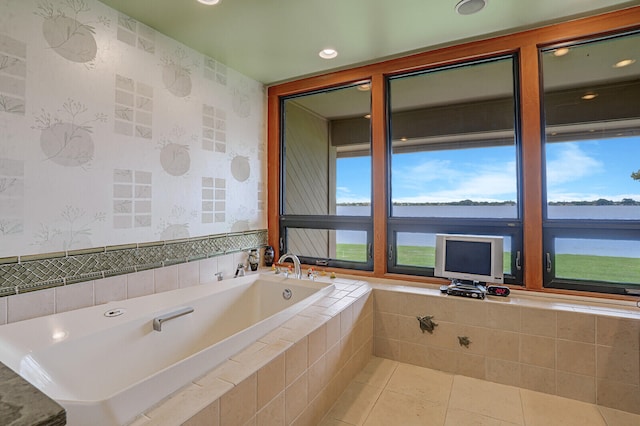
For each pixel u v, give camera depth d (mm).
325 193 3127
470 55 2414
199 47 2428
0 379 653
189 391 1138
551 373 1993
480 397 1963
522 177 2322
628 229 2059
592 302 2086
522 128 2293
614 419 1764
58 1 1673
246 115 2984
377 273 2791
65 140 1710
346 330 2057
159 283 2205
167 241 2256
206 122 2564
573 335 1940
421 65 2576
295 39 2328
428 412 1813
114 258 1939
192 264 2441
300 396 1569
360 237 2947
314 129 3182
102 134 1872
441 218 2619
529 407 1865
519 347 2066
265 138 3236
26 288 1576
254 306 2596
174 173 2305
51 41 1649
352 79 2842
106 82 1891
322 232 3148
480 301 2166
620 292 2076
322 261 3092
